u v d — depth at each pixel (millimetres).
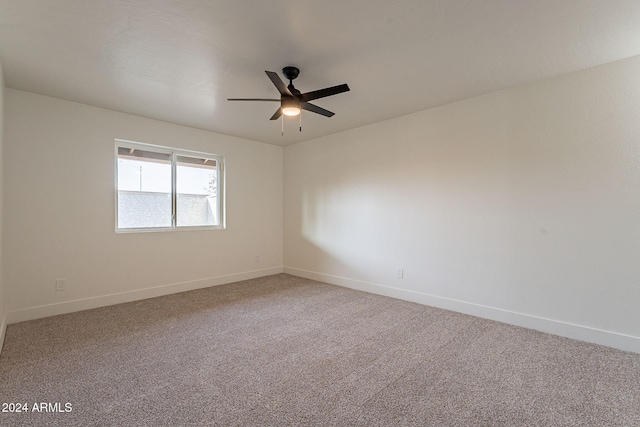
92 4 1805
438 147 3541
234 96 3211
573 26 2035
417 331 2828
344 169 4551
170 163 4219
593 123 2578
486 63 2531
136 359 2285
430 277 3617
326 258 4809
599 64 2539
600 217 2549
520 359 2293
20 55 2387
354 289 4387
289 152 5430
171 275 4141
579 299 2650
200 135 4426
